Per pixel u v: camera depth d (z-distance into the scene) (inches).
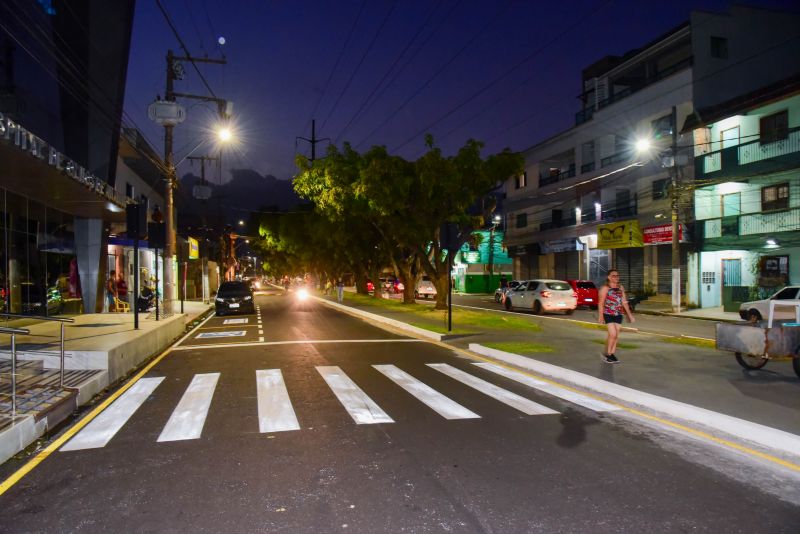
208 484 191.5
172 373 409.1
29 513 169.6
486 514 167.3
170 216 754.2
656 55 1310.3
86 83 776.9
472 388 350.6
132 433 253.4
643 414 286.2
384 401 314.0
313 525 160.4
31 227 666.2
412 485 189.9
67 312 776.9
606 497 179.8
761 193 992.9
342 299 1440.7
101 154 805.2
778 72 1205.1
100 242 839.7
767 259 991.6
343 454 222.2
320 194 952.3
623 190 1369.3
